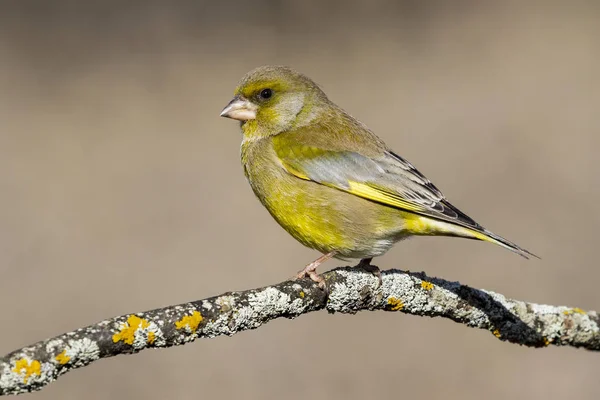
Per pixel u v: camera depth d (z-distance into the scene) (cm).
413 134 1769
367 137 887
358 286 765
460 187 1595
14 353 588
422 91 1925
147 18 2184
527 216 1512
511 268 1379
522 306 832
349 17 2223
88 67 1961
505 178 1627
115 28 2116
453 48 2106
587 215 1509
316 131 888
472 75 1986
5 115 1811
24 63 1980
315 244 871
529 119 1823
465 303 809
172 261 1412
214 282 1362
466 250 1415
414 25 2216
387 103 1883
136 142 1742
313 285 745
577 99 1888
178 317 652
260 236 1478
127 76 1942
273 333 1272
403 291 786
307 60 2020
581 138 1747
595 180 1616
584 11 2305
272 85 908
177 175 1648
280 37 2102
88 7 2219
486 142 1742
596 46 2108
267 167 877
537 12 2298
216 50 2034
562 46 2108
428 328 1288
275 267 1392
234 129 1789
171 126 1795
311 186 860
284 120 907
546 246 1427
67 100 1858
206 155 1711
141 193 1589
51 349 596
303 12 2236
